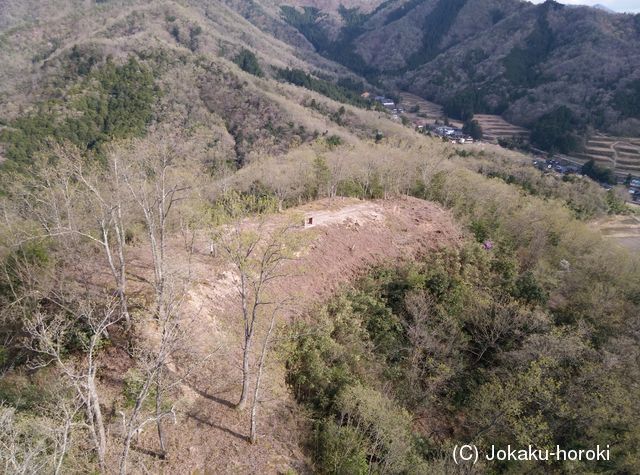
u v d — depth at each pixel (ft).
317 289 101.24
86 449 51.44
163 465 54.60
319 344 81.71
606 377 78.59
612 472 68.28
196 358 66.59
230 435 61.16
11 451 38.63
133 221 104.83
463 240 136.26
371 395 70.74
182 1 587.27
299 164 169.27
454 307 103.45
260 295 89.81
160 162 86.48
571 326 106.63
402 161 175.94
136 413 40.34
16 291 74.23
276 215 123.34
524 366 84.53
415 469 63.21
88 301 62.75
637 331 102.42
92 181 87.66
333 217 131.85
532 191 225.35
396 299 107.96
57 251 82.69
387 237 129.90
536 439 71.41
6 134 196.75
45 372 64.08
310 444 66.18
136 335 67.51
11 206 86.99
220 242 75.77
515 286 115.65
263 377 71.56
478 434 77.25
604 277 130.00
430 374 89.56
